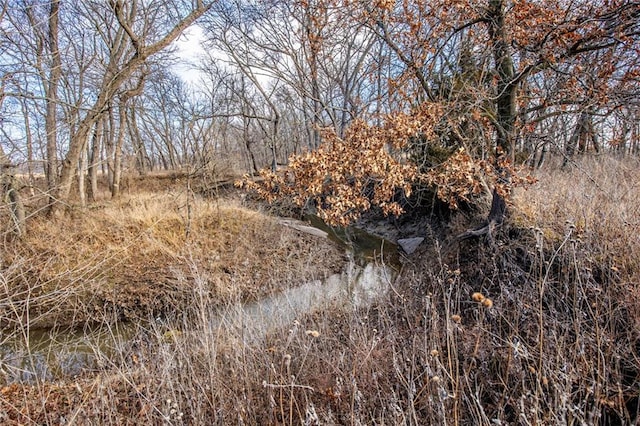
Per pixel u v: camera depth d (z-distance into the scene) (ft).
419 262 25.04
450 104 16.58
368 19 18.28
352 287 22.47
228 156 63.77
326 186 16.02
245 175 17.16
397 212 16.88
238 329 12.93
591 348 8.02
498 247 16.12
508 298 11.27
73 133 30.17
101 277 22.91
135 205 34.17
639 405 6.67
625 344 8.51
